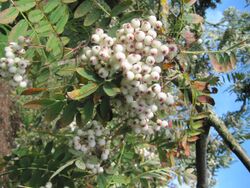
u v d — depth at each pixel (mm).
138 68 227
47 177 302
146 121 262
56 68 255
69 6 276
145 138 317
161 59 238
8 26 261
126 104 250
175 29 275
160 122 279
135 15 253
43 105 240
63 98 240
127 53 236
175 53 251
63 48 240
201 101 283
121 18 252
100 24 259
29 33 234
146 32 237
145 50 235
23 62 242
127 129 273
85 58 232
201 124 297
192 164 434
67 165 273
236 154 310
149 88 237
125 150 315
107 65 227
